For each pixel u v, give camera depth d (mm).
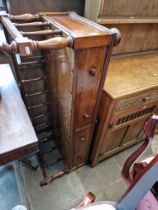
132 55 1373
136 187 509
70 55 660
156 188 661
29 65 994
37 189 1229
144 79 1060
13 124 723
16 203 1145
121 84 990
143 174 482
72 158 1208
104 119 1014
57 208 1148
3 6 988
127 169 739
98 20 948
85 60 677
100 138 1127
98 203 652
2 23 812
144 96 1026
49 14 910
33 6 936
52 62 876
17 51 550
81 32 637
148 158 813
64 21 805
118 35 673
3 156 618
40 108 1294
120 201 597
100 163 1445
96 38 625
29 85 1108
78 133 1019
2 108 801
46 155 1449
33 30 923
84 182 1307
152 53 1453
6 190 1203
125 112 1033
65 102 894
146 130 646
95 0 919
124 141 1383
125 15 1025
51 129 1416
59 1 979
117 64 1218
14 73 1009
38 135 1443
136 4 1012
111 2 925
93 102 898
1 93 887
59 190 1241
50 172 1343
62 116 1039
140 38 1321
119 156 1514
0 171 1295
